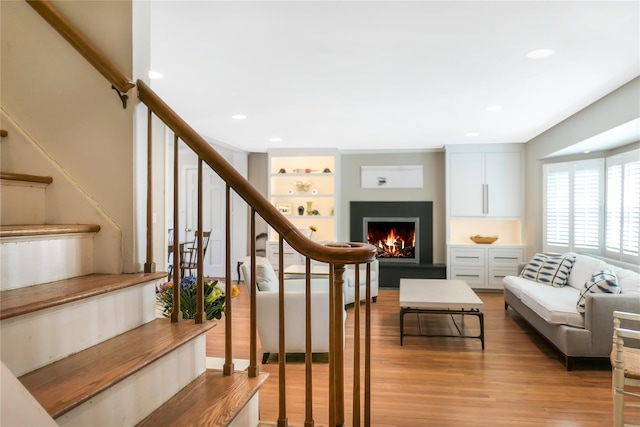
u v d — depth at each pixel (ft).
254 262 5.30
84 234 5.47
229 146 22.79
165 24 7.86
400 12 7.44
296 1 7.02
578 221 17.88
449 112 14.92
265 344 11.60
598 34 8.37
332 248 4.86
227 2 7.02
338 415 4.92
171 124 5.48
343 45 8.89
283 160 25.03
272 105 13.84
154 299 5.64
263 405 8.93
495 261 21.91
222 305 6.64
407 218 24.04
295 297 11.70
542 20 7.74
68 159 5.81
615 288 11.00
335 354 4.92
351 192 24.50
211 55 9.43
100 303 4.66
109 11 5.81
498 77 11.02
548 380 10.41
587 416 8.53
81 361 4.12
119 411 3.92
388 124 17.03
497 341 13.64
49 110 5.86
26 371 3.80
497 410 8.80
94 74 5.71
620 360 7.02
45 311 3.98
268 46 8.95
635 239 14.74
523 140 21.08
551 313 11.50
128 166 5.62
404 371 11.01
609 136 13.75
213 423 4.15
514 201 21.91
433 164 23.86
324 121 16.39
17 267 4.53
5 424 2.26
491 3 7.11
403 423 8.26
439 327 15.34
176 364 4.85
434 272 22.79
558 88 12.02
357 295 4.98
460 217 22.41
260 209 5.11
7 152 5.90
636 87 11.10
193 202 25.84
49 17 5.56
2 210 5.29
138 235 5.68
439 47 9.02
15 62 5.96
